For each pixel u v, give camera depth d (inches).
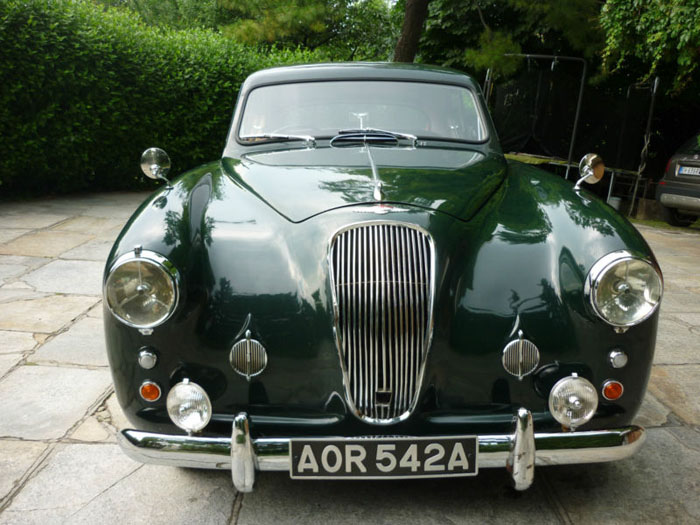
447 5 466.9
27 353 143.4
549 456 80.2
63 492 94.2
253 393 84.6
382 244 85.0
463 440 79.4
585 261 83.6
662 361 147.2
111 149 366.6
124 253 81.7
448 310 84.6
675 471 100.7
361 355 82.2
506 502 92.8
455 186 99.8
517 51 410.9
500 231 92.3
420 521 88.5
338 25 942.4
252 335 83.9
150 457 81.0
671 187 345.7
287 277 86.4
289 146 123.9
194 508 91.1
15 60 309.4
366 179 99.7
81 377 132.0
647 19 311.3
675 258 263.3
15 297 181.8
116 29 350.6
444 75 138.3
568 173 398.6
